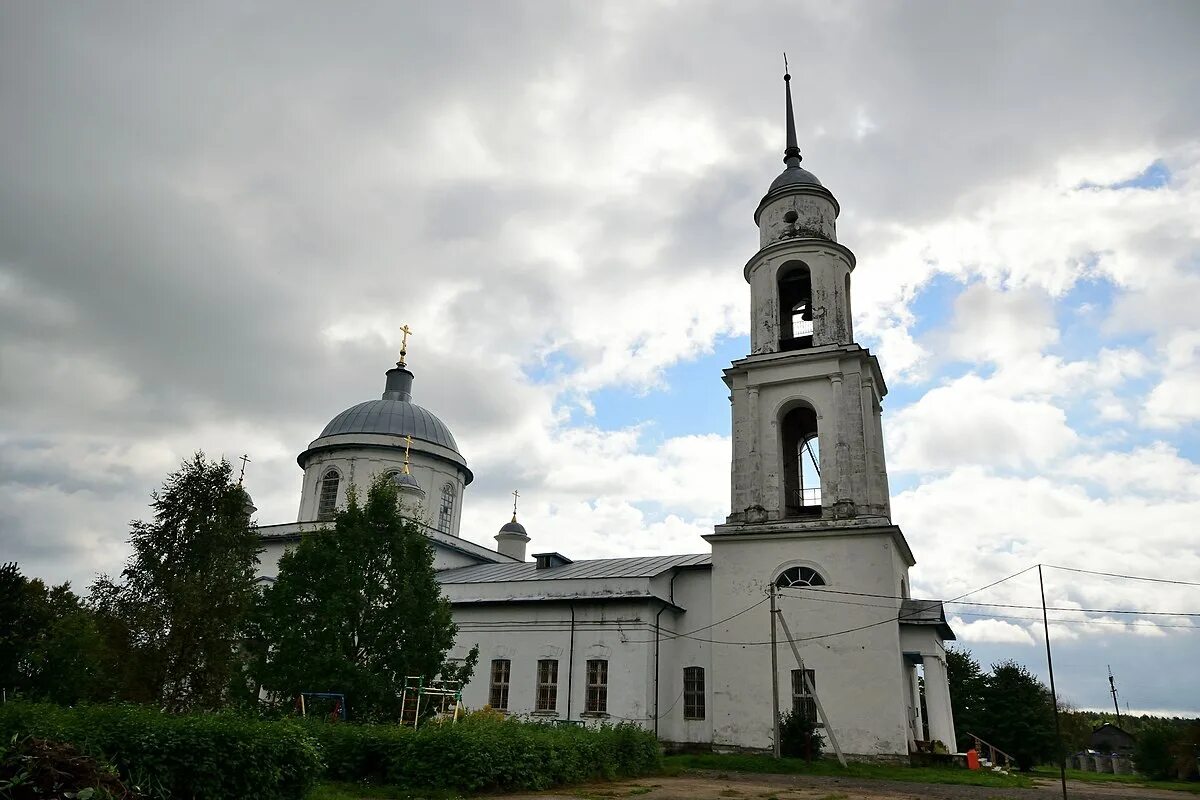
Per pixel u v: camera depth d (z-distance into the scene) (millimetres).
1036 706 38688
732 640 28688
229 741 11211
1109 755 41656
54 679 22500
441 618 21000
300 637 19719
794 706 27141
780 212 33812
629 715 29062
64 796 8383
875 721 25672
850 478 28797
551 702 30969
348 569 20672
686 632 31297
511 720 21125
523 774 16625
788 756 25672
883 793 18672
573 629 31312
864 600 27062
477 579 36562
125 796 9133
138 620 22578
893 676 25891
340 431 45031
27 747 8891
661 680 30125
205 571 24281
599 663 30578
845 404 29703
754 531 29266
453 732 16391
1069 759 42719
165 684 22391
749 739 27312
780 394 31219
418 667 20172
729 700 28062
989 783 22031
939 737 27297
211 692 22297
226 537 24922
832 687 26641
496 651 32500
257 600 20875
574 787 17828
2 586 26797
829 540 28188
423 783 15594
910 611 28359
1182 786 25906
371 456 44062
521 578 34906
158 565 23984
